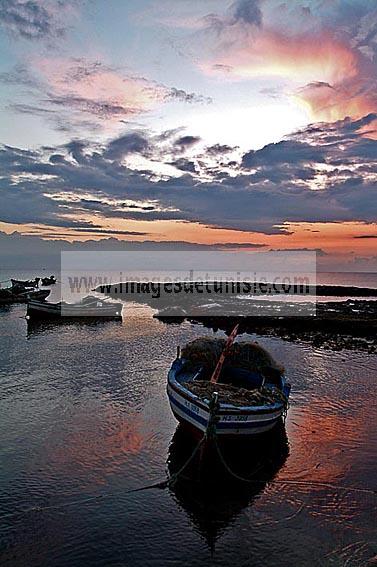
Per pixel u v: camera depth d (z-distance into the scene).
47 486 12.44
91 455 14.26
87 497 11.94
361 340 34.09
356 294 80.75
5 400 19.31
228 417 13.38
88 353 29.03
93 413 17.88
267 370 18.62
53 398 19.61
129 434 15.89
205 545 10.15
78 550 9.91
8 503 11.59
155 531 10.61
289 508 11.59
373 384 22.38
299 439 15.81
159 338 35.12
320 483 12.86
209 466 13.40
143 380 22.61
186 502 11.78
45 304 43.78
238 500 11.93
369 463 14.05
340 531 10.66
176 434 15.92
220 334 37.28
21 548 9.94
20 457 14.07
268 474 13.34
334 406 19.17
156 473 13.21
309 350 30.47
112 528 10.68
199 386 15.92
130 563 9.57
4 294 60.88
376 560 9.58
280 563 9.60
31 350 29.78
